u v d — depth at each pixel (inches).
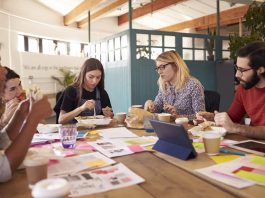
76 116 90.4
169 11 350.6
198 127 69.0
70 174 40.3
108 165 44.3
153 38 201.9
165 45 203.5
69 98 95.3
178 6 326.3
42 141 60.2
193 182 36.7
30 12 320.5
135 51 192.4
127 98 198.1
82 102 97.0
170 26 414.3
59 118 88.5
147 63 195.0
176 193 33.4
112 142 59.9
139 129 75.0
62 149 54.2
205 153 49.8
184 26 387.5
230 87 209.5
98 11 321.7
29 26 319.3
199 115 82.9
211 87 221.1
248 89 75.1
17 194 34.4
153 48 199.3
